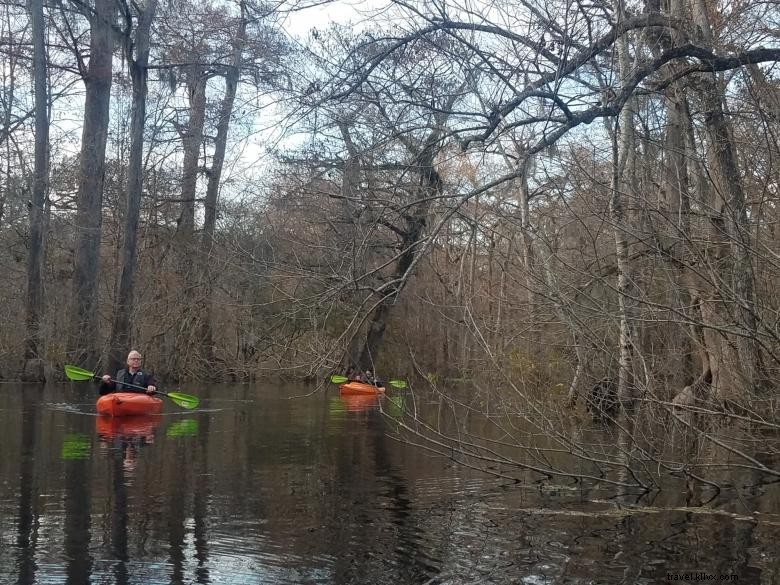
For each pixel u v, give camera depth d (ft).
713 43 31.78
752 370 27.61
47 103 82.33
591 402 27.40
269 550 17.79
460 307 28.30
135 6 73.36
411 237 36.94
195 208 93.35
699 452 27.81
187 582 15.66
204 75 74.43
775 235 26.96
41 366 73.36
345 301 36.24
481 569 16.61
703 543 18.49
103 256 98.63
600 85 32.14
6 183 77.41
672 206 29.89
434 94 31.19
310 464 28.86
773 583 15.79
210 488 24.29
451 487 24.81
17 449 31.76
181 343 84.02
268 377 83.05
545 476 26.81
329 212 38.99
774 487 24.86
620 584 15.72
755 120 29.12
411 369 74.59
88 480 25.32
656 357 31.53
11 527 19.44
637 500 23.04
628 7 34.35
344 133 34.55
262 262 37.65
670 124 31.01
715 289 23.47
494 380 31.58
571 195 31.94
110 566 16.56
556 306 25.86
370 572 16.37
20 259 85.71
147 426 40.52
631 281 24.26
